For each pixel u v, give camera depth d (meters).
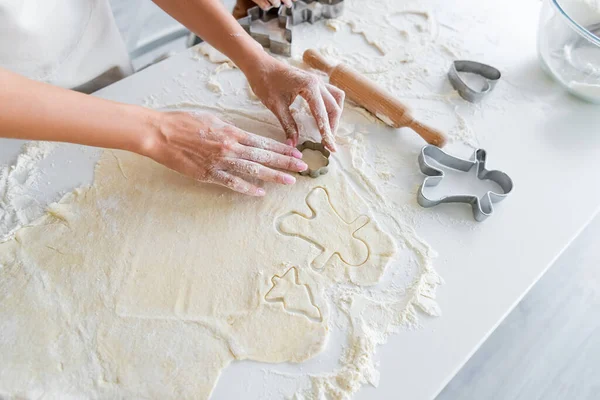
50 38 1.12
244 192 0.96
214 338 0.81
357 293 0.87
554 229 1.00
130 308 0.83
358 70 1.23
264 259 0.90
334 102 1.05
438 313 0.86
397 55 1.27
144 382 0.76
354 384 0.77
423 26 1.36
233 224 0.94
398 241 0.95
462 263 0.93
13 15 1.01
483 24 1.39
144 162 1.01
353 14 1.37
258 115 1.13
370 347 0.81
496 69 1.23
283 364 0.79
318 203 0.98
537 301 1.68
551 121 1.18
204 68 1.21
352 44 1.30
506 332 1.62
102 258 0.88
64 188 0.97
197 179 0.96
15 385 0.75
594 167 1.11
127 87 1.16
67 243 0.90
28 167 1.00
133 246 0.90
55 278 0.86
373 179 1.04
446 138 1.07
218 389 0.77
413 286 0.89
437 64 1.27
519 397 1.53
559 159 1.11
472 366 1.57
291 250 0.91
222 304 0.84
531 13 1.43
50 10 1.09
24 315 0.82
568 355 1.59
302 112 1.13
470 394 1.52
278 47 1.24
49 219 0.93
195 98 1.15
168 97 1.15
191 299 0.85
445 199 0.99
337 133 1.11
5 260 0.87
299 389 0.77
